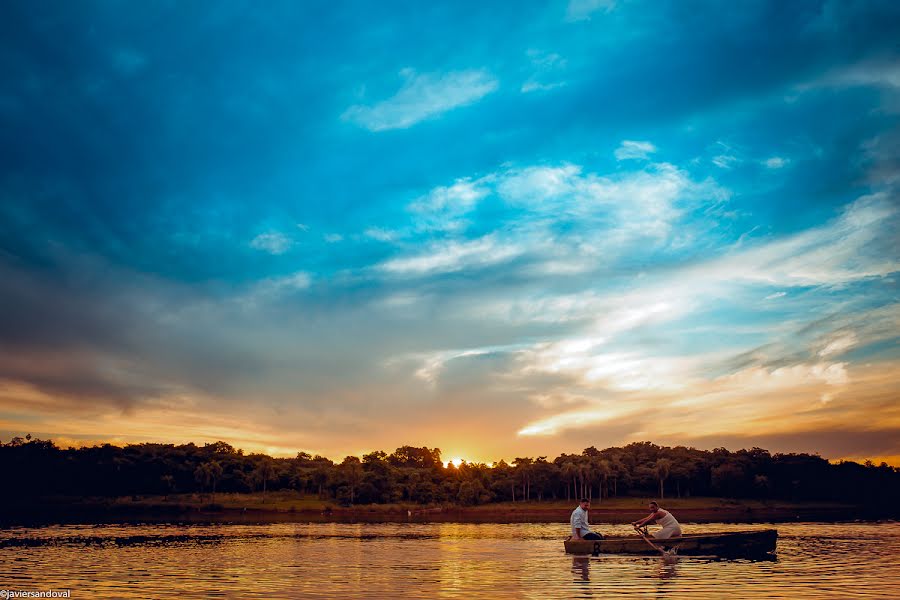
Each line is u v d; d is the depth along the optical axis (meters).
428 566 30.33
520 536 60.97
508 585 23.02
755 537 33.91
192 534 66.81
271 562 33.16
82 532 70.38
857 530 63.69
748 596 20.06
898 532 58.84
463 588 22.56
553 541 51.34
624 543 33.19
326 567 30.31
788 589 21.39
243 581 25.09
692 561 29.89
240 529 82.31
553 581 23.83
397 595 21.16
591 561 30.50
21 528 81.62
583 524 36.31
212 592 22.11
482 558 34.12
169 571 28.80
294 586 23.53
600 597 20.17
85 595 21.58
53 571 28.94
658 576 24.70
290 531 76.12
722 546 32.75
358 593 21.70
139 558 35.88
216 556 37.28
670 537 33.47
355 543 49.88
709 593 20.67
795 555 32.78
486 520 136.38
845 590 21.12
